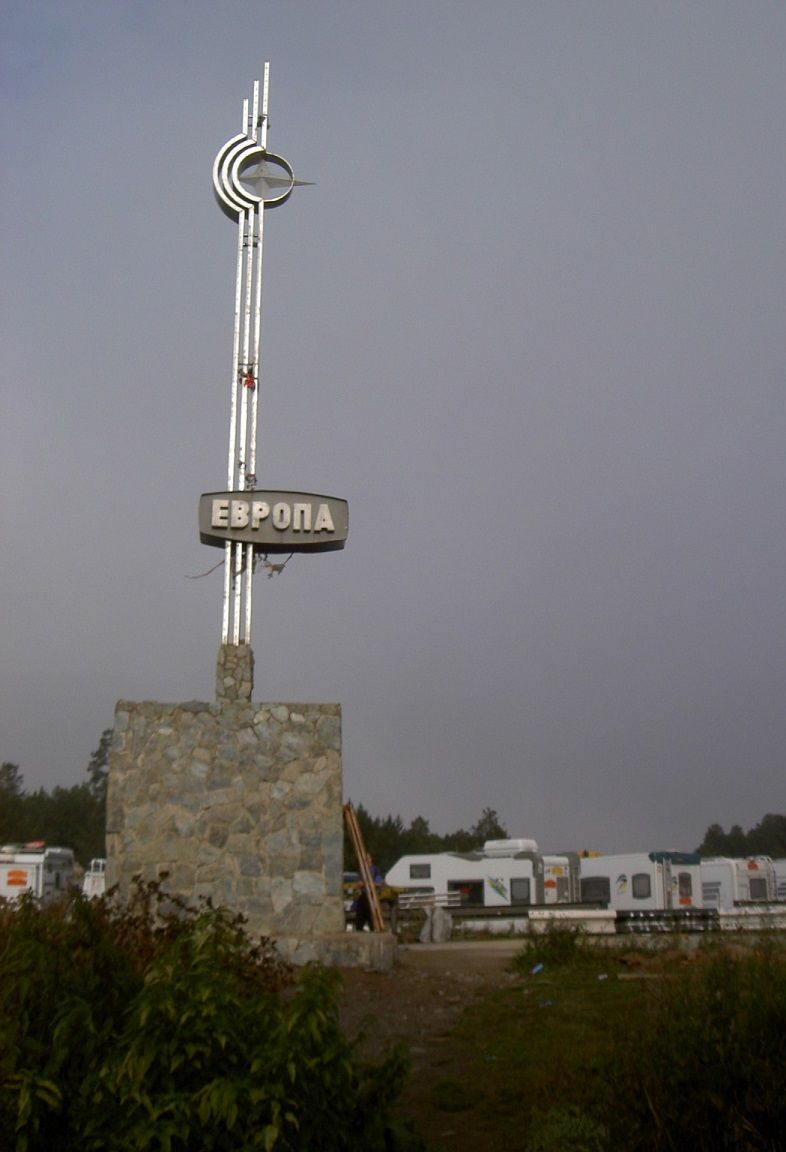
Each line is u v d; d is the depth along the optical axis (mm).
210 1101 5320
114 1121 5504
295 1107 5438
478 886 38188
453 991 13539
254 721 16109
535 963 15586
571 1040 9875
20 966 6281
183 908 13148
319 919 15531
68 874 36031
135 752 15836
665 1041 6961
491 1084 8906
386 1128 5930
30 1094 5504
